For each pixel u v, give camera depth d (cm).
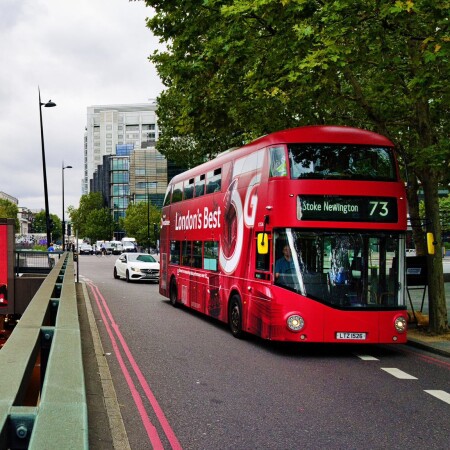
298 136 996
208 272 1380
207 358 939
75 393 240
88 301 1784
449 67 991
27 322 429
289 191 968
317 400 679
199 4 1173
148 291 2297
